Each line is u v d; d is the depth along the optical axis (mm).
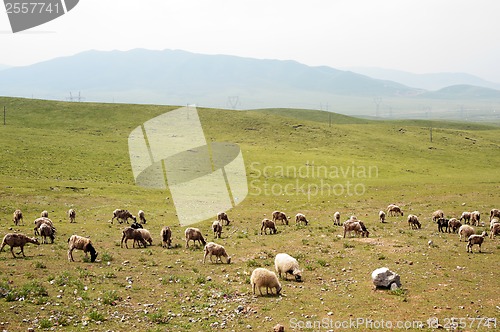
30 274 20016
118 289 19219
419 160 113875
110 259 25484
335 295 18953
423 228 38844
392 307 17375
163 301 18031
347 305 17656
